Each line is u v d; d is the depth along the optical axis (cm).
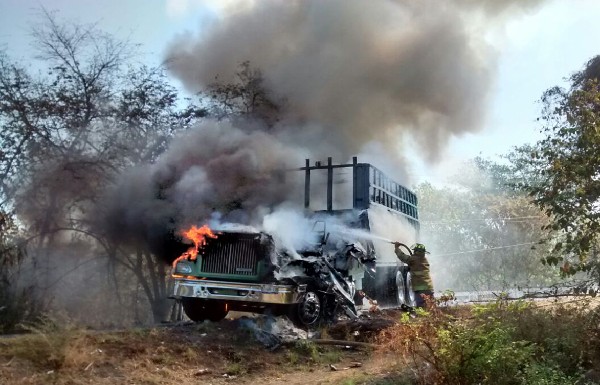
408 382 558
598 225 686
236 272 877
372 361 721
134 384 581
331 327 903
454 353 522
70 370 574
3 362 556
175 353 698
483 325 549
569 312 691
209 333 794
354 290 1017
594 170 689
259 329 821
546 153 734
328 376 670
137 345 685
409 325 588
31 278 1115
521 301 697
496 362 509
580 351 589
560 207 706
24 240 1127
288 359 748
